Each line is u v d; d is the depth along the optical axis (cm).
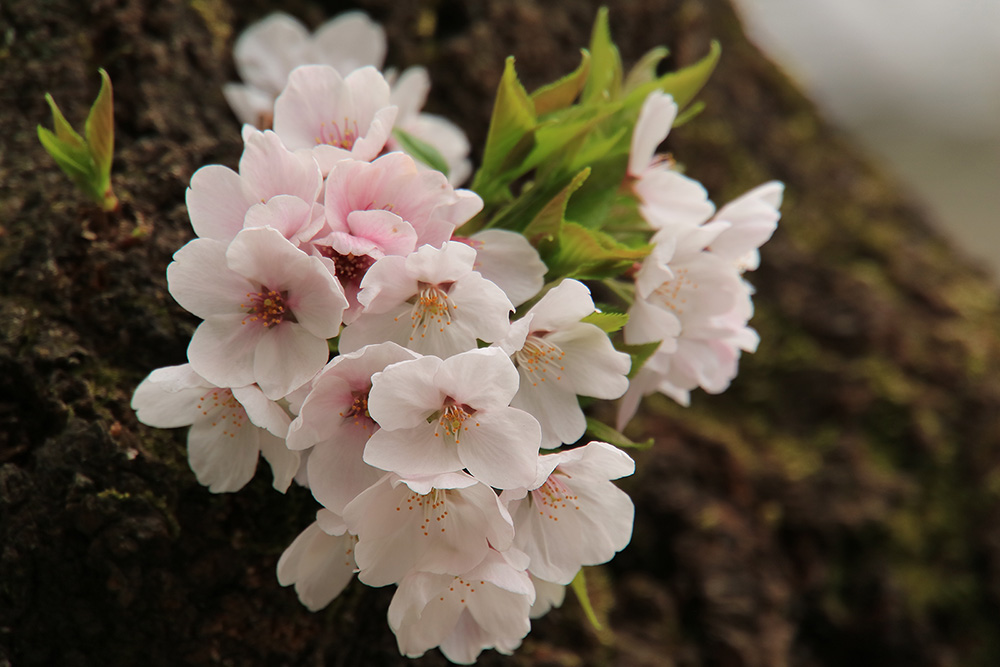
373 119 44
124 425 46
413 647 44
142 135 50
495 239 45
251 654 47
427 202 43
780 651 55
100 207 47
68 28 50
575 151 47
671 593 55
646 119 46
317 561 45
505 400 42
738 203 47
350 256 43
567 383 44
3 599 45
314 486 43
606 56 49
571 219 47
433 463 42
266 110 52
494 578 43
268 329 43
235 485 45
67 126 45
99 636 46
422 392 42
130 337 47
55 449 46
